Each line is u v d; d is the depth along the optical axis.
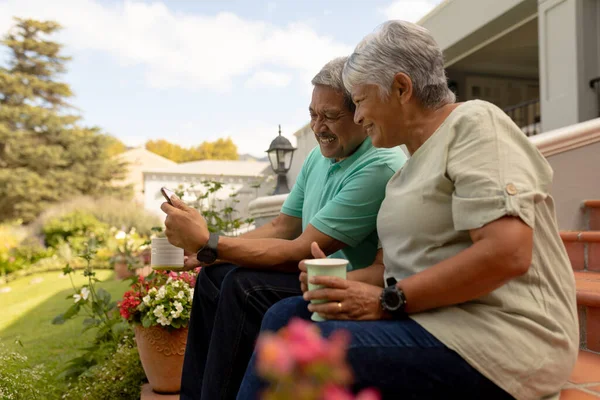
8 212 23.81
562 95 6.49
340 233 1.67
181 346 2.54
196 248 1.68
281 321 1.31
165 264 1.97
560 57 6.52
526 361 1.13
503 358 1.12
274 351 0.51
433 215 1.25
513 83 10.70
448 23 8.57
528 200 1.11
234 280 1.63
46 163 24.67
